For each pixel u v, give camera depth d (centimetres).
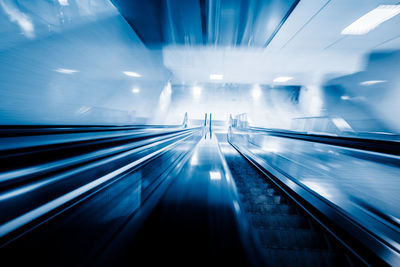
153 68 856
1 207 85
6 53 313
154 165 252
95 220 132
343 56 820
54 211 107
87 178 136
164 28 654
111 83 584
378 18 550
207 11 566
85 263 107
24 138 127
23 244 91
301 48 756
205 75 1168
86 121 483
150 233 139
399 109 825
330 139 287
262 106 1487
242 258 123
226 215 171
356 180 253
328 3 498
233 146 681
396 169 252
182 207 182
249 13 568
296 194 222
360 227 142
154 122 926
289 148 462
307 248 148
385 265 115
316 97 1275
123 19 594
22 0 329
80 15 443
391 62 805
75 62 445
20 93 334
